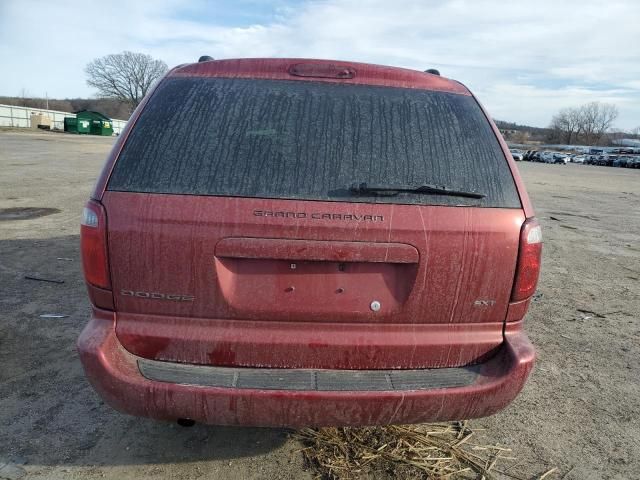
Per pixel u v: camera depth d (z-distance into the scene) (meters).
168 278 2.17
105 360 2.15
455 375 2.28
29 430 2.93
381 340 2.26
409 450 2.85
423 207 2.20
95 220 2.18
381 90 2.47
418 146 2.32
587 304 5.63
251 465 2.69
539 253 2.32
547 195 19.38
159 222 2.13
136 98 104.81
